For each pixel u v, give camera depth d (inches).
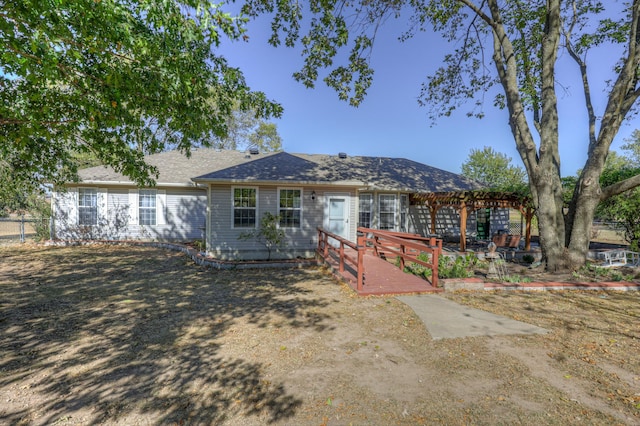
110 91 174.4
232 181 430.6
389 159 775.7
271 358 159.2
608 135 349.4
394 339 181.2
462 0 382.9
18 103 181.8
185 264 419.2
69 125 196.4
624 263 414.6
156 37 160.4
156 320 213.9
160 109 191.3
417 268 366.3
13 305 243.1
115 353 164.6
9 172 321.1
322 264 417.7
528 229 544.4
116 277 341.7
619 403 122.0
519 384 134.7
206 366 151.1
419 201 623.5
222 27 157.9
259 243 462.0
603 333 189.0
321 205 487.2
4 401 123.0
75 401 123.6
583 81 475.5
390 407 119.7
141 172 255.0
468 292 280.7
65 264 406.3
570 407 119.5
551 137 354.9
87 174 592.4
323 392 129.8
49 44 131.3
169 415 115.6
